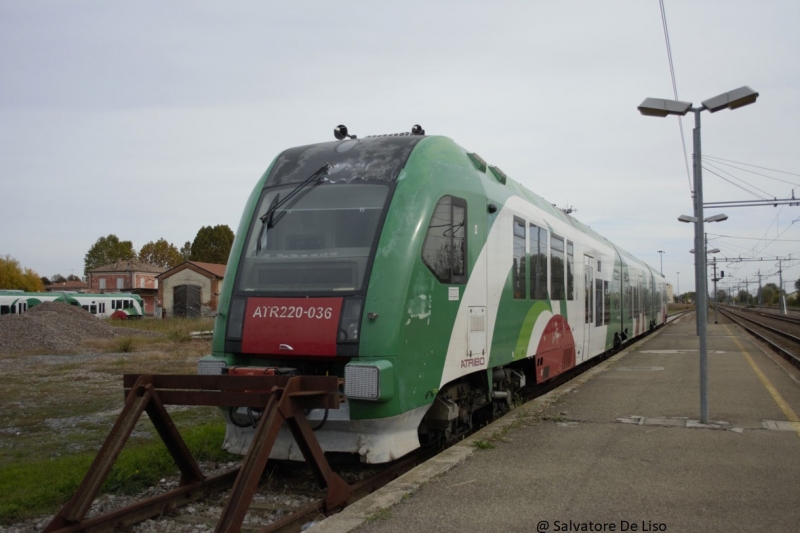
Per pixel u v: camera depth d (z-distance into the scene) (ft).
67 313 111.14
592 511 16.42
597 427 26.32
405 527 15.46
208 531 18.03
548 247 37.09
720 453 21.93
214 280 187.21
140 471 22.84
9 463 26.18
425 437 25.27
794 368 47.80
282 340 21.29
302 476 22.75
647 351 63.31
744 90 28.09
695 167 29.78
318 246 22.63
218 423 31.96
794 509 16.43
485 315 27.07
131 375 19.52
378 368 19.70
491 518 16.01
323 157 25.03
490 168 30.58
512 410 30.81
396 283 21.08
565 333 40.29
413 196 22.68
